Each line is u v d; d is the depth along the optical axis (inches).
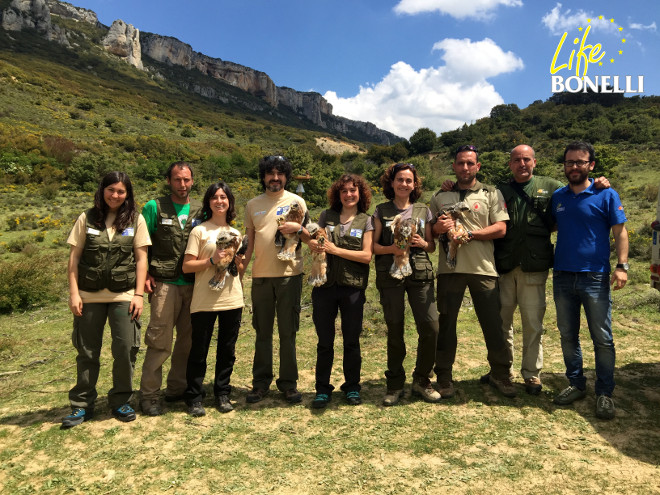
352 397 125.9
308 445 103.2
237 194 1168.2
